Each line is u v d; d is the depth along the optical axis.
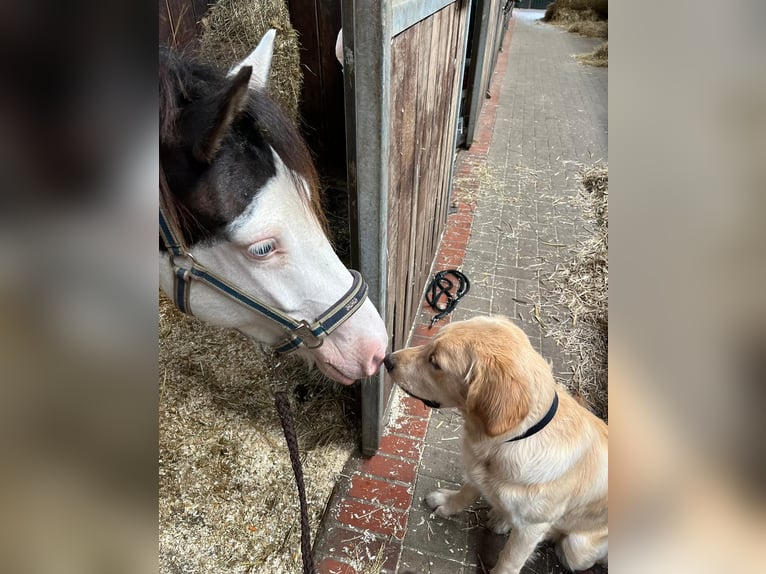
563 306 3.11
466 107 5.42
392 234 1.68
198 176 1.04
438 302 3.08
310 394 2.34
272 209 1.12
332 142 3.68
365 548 1.77
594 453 1.52
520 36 13.02
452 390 1.51
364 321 1.39
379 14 1.10
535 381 1.41
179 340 2.61
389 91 1.28
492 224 4.01
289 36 2.97
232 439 2.13
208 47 2.55
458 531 1.83
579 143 5.91
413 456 2.09
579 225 4.07
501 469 1.50
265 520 1.85
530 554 1.63
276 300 1.25
